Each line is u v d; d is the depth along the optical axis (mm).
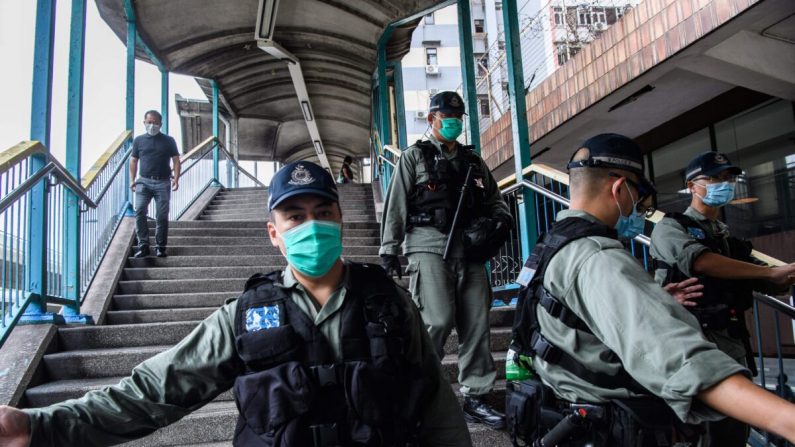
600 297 1248
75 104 5145
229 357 1295
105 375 3555
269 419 1149
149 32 8539
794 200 7348
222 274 5590
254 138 15258
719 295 2404
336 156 17484
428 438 1416
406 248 2896
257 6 8500
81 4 5379
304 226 1290
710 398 1033
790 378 3848
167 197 5914
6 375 3223
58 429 1146
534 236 4586
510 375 1638
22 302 3578
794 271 2275
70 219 4410
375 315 1283
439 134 2977
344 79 11523
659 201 9562
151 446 2875
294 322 1261
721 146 8398
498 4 30016
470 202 2844
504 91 14203
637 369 1144
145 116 5859
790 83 6836
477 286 2910
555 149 10008
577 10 11039
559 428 1412
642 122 9156
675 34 6297
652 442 1303
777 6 5543
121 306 4918
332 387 1194
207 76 10523
